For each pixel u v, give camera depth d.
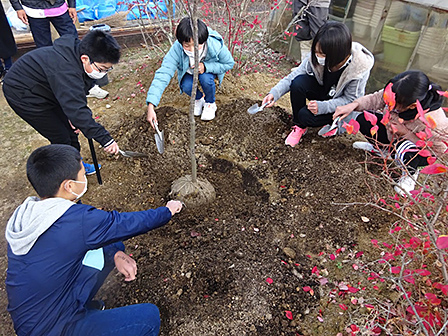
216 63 3.28
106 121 3.76
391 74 4.32
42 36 4.32
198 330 1.98
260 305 2.08
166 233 2.59
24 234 1.46
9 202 2.93
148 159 3.22
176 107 3.82
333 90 3.07
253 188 3.00
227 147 3.39
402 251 2.16
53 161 1.56
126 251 2.46
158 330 1.81
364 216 2.59
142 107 3.94
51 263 1.49
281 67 5.18
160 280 2.22
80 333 1.61
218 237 2.51
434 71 3.90
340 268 2.29
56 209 1.50
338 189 2.77
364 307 2.07
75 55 2.23
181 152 3.29
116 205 2.84
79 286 1.63
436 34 3.72
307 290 2.16
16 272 1.50
